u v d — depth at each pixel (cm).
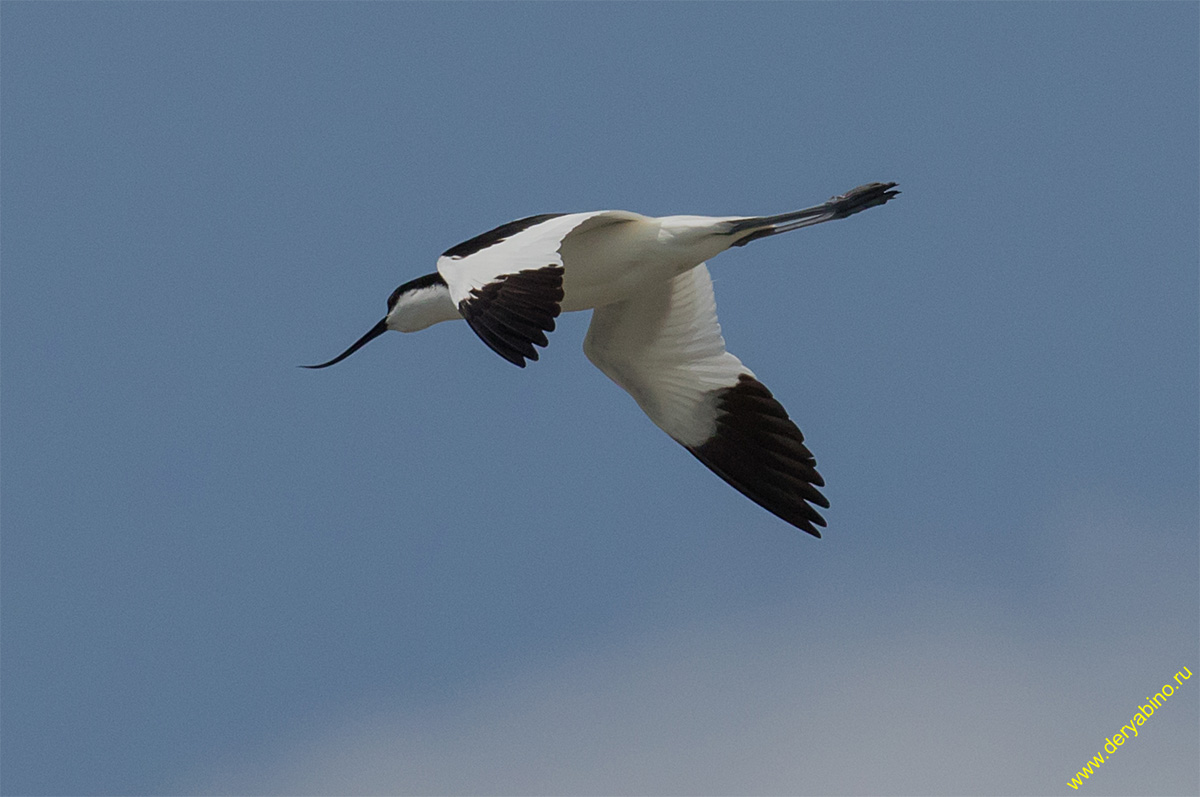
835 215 1298
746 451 1463
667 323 1445
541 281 1117
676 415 1478
